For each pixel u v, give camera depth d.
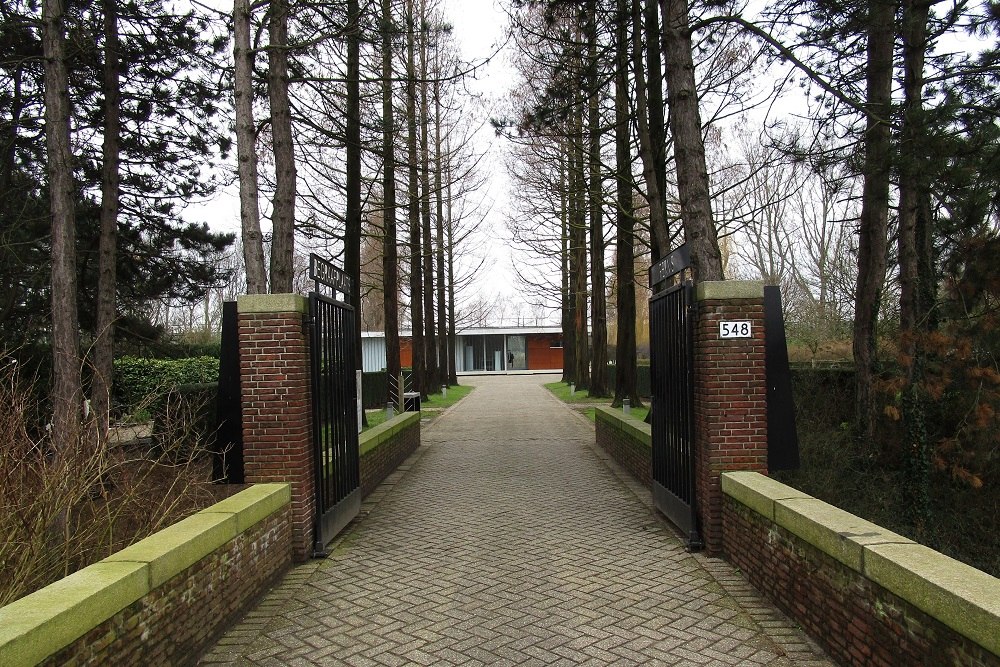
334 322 7.59
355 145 11.39
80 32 10.59
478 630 4.75
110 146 11.48
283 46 8.92
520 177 22.39
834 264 28.80
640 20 13.41
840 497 9.36
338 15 11.41
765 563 5.27
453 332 41.69
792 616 4.77
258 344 6.42
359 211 14.96
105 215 11.42
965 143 7.53
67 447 5.30
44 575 5.04
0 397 5.39
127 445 7.83
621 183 16.91
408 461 13.30
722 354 6.47
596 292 27.22
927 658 3.16
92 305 14.52
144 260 14.90
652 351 8.65
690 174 8.71
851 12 8.88
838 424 11.29
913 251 9.67
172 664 3.94
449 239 33.56
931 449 8.82
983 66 8.60
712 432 6.45
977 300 8.68
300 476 6.40
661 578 5.82
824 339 24.41
